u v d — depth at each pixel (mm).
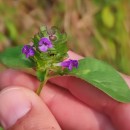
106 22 281
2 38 266
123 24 280
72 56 163
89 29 280
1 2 281
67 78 160
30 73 160
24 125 137
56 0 287
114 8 284
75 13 284
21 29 275
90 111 165
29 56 135
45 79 138
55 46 132
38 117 139
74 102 165
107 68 140
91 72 139
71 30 277
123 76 161
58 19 281
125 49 272
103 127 165
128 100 134
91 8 286
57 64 134
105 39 276
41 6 287
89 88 158
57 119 169
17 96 143
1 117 143
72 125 168
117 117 158
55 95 166
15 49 145
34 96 144
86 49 271
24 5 285
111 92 135
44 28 134
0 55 145
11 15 278
